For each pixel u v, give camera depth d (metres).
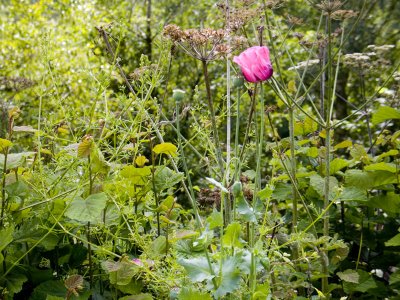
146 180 1.95
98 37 2.17
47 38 2.02
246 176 2.37
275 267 1.97
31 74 7.06
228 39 1.92
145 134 2.01
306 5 6.75
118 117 1.95
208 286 1.55
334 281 2.64
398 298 2.46
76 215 1.64
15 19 7.97
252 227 1.71
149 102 2.08
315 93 6.50
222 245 1.54
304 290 2.42
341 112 7.05
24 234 1.75
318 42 2.56
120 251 1.99
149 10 7.52
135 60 7.29
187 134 5.53
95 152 1.75
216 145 1.84
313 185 2.48
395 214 2.64
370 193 2.91
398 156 2.79
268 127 5.61
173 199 1.99
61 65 6.66
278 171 2.88
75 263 1.89
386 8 6.41
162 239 1.82
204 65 1.79
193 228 2.15
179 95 1.79
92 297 1.83
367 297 2.59
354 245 2.80
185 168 1.81
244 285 1.68
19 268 1.80
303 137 2.88
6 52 7.19
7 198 1.78
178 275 1.76
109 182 1.88
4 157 1.74
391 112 2.65
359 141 5.44
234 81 1.79
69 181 1.94
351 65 3.48
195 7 7.48
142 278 1.83
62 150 1.88
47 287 1.76
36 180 1.87
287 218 2.74
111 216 1.84
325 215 2.34
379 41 6.35
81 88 6.51
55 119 2.06
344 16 2.38
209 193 2.23
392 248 2.73
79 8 7.57
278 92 2.38
